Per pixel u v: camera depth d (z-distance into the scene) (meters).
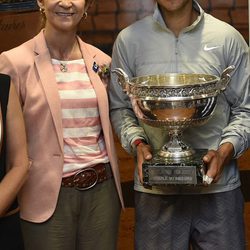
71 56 1.98
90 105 1.94
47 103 1.88
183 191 1.96
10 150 1.70
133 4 4.11
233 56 1.93
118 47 2.03
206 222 1.98
